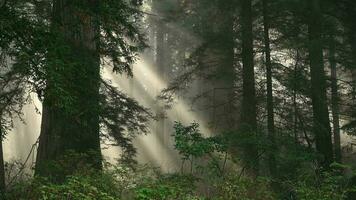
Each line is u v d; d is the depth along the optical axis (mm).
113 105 13266
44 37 6387
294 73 15773
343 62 15766
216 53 17578
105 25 8031
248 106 15492
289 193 9312
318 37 14992
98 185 6902
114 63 9195
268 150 10961
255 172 10820
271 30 19625
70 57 7922
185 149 9133
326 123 14648
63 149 9781
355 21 16172
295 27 16359
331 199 7879
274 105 16344
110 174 7512
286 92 16469
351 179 11586
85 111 8844
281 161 11477
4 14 6207
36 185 6332
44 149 9938
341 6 16594
